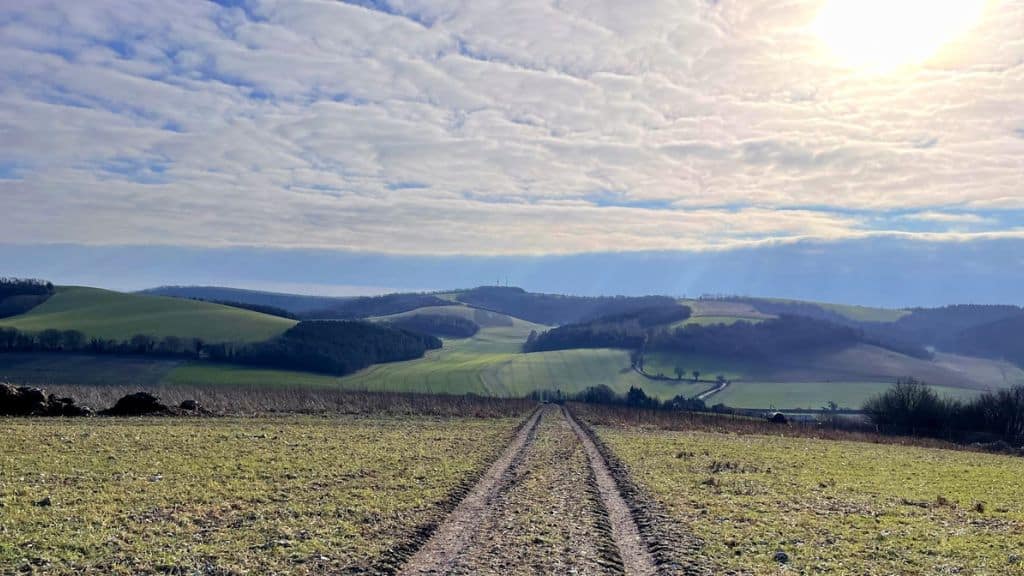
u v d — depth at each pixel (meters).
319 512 22.62
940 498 28.17
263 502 24.02
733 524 22.84
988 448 70.75
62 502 22.72
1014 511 26.42
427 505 24.33
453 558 18.28
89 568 16.39
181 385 120.88
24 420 51.38
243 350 157.88
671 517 23.78
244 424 54.62
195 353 154.50
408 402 94.88
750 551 19.50
